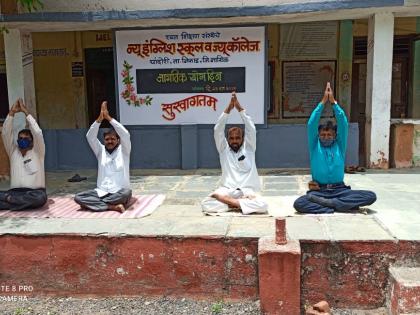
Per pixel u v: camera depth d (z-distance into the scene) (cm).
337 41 1103
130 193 587
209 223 499
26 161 592
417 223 484
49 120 1203
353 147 878
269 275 420
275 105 1143
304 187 720
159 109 914
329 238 438
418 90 1085
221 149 583
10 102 900
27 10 822
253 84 888
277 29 1110
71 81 1182
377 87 841
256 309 443
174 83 904
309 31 1104
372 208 555
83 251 473
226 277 456
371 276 437
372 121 851
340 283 441
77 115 1194
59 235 474
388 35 823
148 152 927
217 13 805
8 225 506
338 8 773
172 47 893
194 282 461
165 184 766
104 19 822
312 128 543
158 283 467
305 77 1127
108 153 597
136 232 470
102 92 1190
